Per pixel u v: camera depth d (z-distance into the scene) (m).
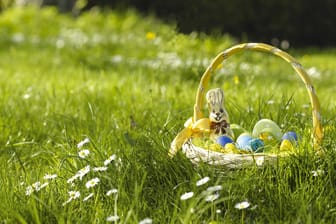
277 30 15.19
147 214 3.27
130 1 16.22
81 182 3.56
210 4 12.49
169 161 3.67
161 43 8.33
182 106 5.73
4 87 7.04
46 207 3.23
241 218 3.17
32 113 5.70
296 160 3.50
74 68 9.17
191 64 7.27
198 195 3.30
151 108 5.59
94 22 14.73
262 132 3.98
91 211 3.33
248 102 5.32
